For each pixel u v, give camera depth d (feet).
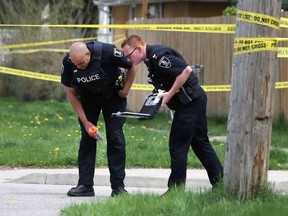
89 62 83.97
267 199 73.92
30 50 200.44
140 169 110.01
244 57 72.13
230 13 204.54
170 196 76.84
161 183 102.83
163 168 111.65
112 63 84.74
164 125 168.96
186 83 80.64
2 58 221.25
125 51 81.20
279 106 155.22
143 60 80.89
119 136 88.33
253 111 72.59
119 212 71.67
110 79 85.35
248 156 73.20
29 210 82.07
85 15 269.23
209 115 181.06
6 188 97.76
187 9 249.75
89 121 88.38
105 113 88.38
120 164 88.63
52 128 151.53
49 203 86.33
